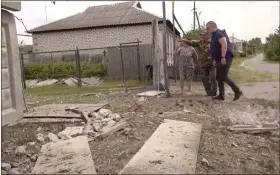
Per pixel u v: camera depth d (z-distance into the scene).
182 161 3.57
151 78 16.94
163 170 3.29
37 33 26.27
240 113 6.89
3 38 5.12
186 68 9.74
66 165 3.58
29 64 21.08
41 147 4.39
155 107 7.11
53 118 6.21
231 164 3.76
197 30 19.80
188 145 4.19
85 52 24.92
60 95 12.03
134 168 3.35
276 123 5.77
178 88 12.19
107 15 26.58
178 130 4.93
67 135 4.89
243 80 16.59
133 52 20.09
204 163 3.65
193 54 9.73
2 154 4.21
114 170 3.46
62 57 25.06
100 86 15.34
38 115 6.35
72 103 8.70
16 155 4.16
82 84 17.84
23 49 25.94
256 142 4.82
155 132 4.77
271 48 50.00
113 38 25.06
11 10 5.26
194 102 7.78
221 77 8.23
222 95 8.47
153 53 10.90
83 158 3.78
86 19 26.59
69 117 6.21
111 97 9.81
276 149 4.56
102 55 22.61
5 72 5.14
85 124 5.65
